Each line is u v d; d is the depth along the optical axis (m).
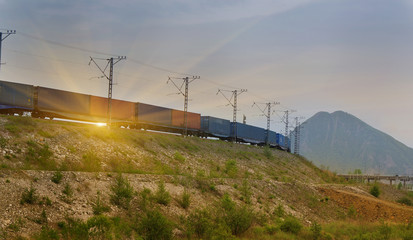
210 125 68.88
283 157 82.69
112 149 36.44
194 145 54.66
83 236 15.48
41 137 31.27
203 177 35.06
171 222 21.36
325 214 39.88
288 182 46.94
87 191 21.33
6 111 40.19
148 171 35.09
